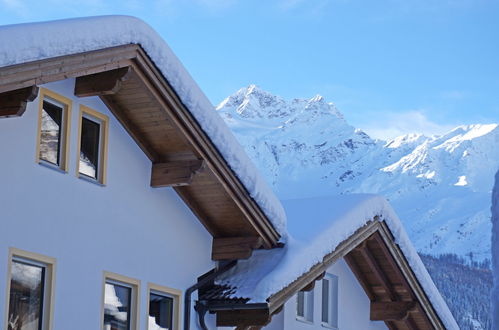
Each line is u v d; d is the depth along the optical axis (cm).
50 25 1095
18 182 1187
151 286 1411
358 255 1909
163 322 1452
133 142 1401
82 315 1273
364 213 1703
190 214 1509
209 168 1402
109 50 1188
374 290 1991
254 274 1505
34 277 1215
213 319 1519
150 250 1417
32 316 1203
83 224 1292
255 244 1508
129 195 1384
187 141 1361
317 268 1561
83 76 1277
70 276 1259
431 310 1966
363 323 1977
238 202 1459
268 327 1756
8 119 1180
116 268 1347
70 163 1278
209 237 1543
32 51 1062
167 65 1274
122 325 1366
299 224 1631
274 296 1459
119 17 1195
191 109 1327
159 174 1420
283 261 1501
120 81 1245
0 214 1155
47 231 1227
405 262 1883
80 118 1301
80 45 1133
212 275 1509
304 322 1812
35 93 1097
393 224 1803
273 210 1491
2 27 1042
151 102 1322
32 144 1214
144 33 1232
